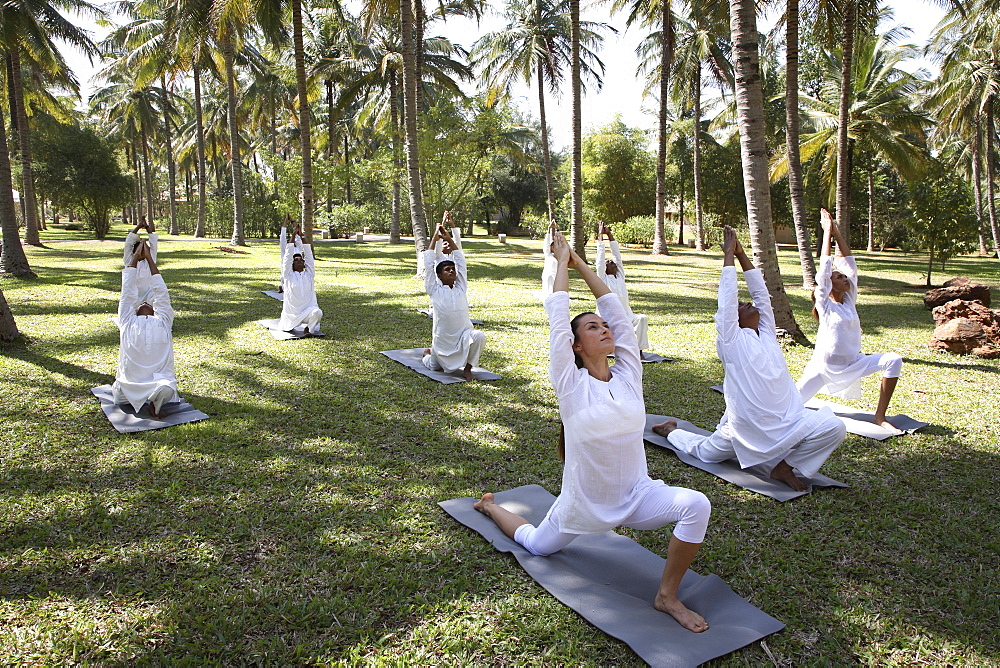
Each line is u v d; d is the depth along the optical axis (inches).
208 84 1770.4
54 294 491.5
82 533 145.8
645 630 113.1
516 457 195.2
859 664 108.4
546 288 379.9
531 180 1952.5
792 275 761.0
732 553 142.9
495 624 116.4
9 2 767.1
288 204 1234.0
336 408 236.7
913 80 973.8
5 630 112.3
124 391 220.4
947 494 174.2
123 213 2148.1
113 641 110.3
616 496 121.6
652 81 1178.6
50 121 1243.8
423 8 1000.2
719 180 1398.9
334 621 116.6
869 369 220.2
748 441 179.3
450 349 281.4
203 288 545.3
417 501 165.0
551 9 1067.3
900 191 1395.2
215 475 177.5
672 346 354.3
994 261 1051.9
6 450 190.4
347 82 1198.9
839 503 167.9
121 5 1275.8
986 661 109.2
